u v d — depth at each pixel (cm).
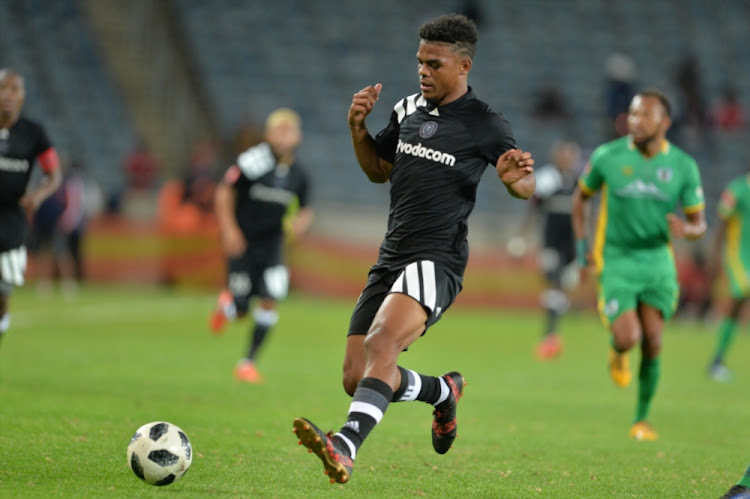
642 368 2670
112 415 2486
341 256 7656
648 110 2625
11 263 2802
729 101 9606
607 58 10519
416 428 2612
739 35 10938
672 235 2570
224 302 3800
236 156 8156
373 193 8938
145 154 8275
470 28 1772
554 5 11006
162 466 1664
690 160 2686
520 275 7644
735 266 4406
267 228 3634
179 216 7650
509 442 2430
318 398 3130
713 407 3362
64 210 7238
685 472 2098
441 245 1731
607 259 2706
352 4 10588
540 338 5866
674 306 2708
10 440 2062
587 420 2922
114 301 6712
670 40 10806
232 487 1741
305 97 9675
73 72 9362
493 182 8712
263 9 10369
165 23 9988
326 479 1862
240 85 9656
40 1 9738
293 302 7388
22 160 2769
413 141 1777
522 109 9775
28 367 3459
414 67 10081
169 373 3572
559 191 4862
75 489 1655
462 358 4684
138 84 9456
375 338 1641
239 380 3484
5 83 2678
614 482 1956
